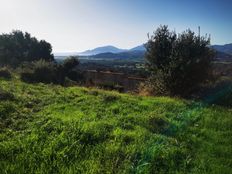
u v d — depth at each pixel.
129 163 5.87
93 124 8.20
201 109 12.55
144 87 19.11
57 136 7.01
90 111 10.27
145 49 18.73
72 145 6.45
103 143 6.86
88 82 25.02
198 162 6.43
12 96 10.93
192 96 17.78
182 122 10.02
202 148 7.52
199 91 17.95
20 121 8.10
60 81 22.86
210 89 17.86
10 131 7.14
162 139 7.48
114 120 9.18
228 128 9.95
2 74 19.03
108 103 12.22
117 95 14.49
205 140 8.38
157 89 17.66
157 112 11.17
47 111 9.68
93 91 15.02
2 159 5.61
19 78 19.97
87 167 5.52
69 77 29.70
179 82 16.98
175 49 17.66
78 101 12.33
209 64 17.62
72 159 5.84
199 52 17.22
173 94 17.30
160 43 18.12
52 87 16.48
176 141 7.60
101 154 6.23
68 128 7.59
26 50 53.25
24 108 9.70
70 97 13.00
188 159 6.48
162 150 6.66
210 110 12.62
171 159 6.41
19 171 5.11
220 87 18.05
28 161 5.55
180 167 6.07
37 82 19.61
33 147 6.19
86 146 6.62
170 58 17.55
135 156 6.17
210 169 6.18
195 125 9.93
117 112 10.79
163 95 17.41
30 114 9.06
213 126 10.03
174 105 12.91
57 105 10.91
